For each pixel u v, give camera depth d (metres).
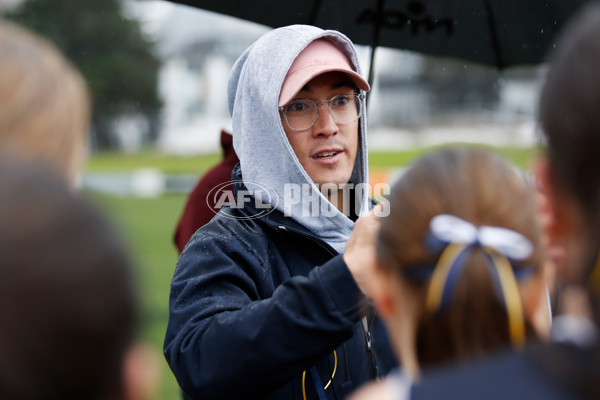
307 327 2.32
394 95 57.31
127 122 58.03
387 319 1.72
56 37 59.56
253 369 2.41
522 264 1.57
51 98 1.65
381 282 1.70
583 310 1.38
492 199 1.58
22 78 1.64
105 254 1.17
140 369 1.28
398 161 35.16
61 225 1.14
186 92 67.81
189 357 2.54
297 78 3.01
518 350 1.39
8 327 1.08
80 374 1.13
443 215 1.57
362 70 3.27
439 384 1.36
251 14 4.52
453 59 4.89
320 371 2.75
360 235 2.34
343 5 4.56
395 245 1.60
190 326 2.62
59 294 1.11
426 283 1.55
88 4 62.81
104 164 42.53
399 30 4.62
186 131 58.09
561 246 1.43
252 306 2.49
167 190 28.05
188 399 2.99
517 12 4.58
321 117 3.06
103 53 62.44
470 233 1.54
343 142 3.12
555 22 4.51
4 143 1.54
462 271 1.51
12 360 1.08
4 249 1.10
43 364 1.10
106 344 1.16
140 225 18.06
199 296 2.71
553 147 1.34
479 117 53.56
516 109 52.31
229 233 2.88
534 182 1.67
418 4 4.59
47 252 1.11
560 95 1.31
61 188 1.22
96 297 1.14
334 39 3.20
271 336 2.36
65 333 1.11
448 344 1.52
